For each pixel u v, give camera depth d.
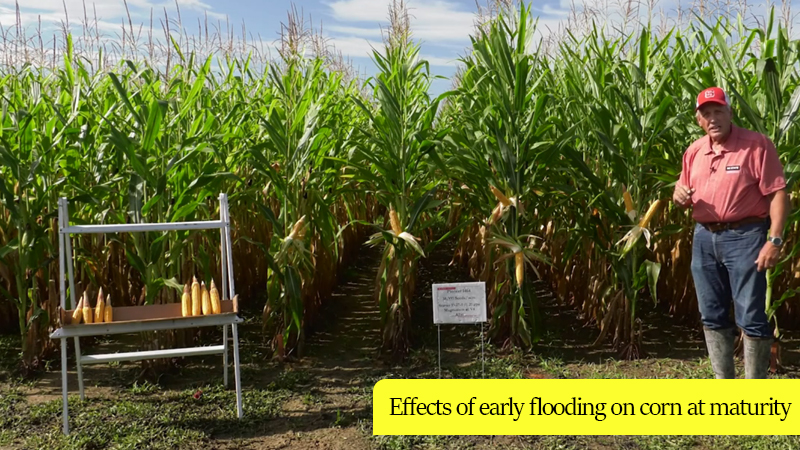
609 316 4.79
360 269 7.99
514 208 4.62
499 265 4.97
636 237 4.19
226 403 3.87
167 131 4.26
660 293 6.01
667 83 4.68
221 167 4.70
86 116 4.38
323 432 3.47
